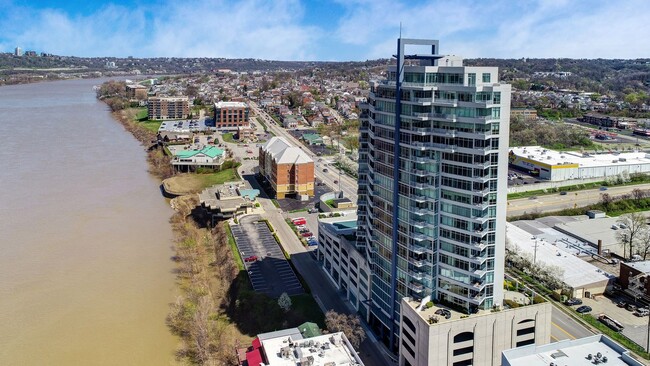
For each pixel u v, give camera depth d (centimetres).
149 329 16262
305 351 12012
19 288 18775
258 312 16475
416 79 13200
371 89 15162
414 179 13412
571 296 17675
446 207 13175
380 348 14900
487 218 12681
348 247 17400
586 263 19300
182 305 17400
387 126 14162
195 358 14788
